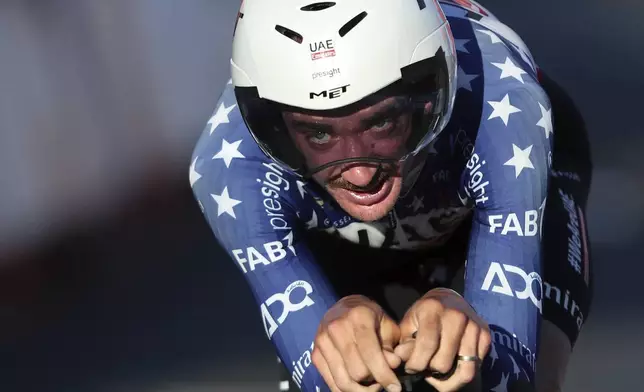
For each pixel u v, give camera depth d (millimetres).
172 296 15828
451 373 6770
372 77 7688
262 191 8859
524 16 24234
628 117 20000
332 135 7848
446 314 6766
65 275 16516
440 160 8961
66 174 17484
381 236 9555
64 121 17781
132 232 17594
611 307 14320
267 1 8133
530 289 8375
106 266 16719
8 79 17422
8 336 15148
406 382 8125
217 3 20625
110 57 18859
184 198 18219
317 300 8562
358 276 10070
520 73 9070
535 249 8539
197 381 13391
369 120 7754
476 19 9812
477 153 8719
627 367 12938
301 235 9117
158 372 13773
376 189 8148
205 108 19562
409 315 6883
